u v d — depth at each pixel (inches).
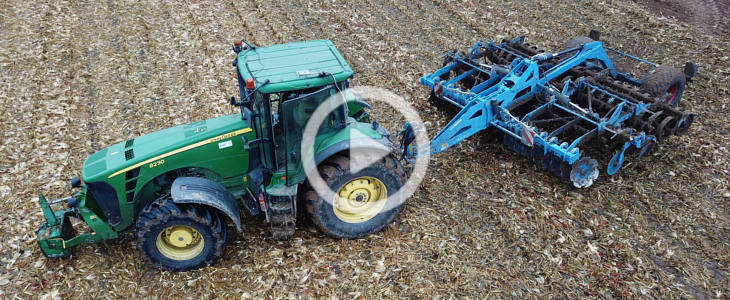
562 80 321.7
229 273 231.6
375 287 225.3
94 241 235.9
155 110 359.6
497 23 496.1
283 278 229.5
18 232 253.4
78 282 227.0
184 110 358.3
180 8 522.6
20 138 326.6
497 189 287.6
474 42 458.3
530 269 235.6
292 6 531.2
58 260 237.1
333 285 226.2
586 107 315.9
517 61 321.7
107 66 414.0
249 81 196.2
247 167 240.2
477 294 222.5
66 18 493.7
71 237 239.6
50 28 473.4
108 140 327.0
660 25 492.7
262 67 217.3
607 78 323.6
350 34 474.3
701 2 557.0
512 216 266.5
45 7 516.1
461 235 255.3
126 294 221.9
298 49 234.8
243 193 249.3
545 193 284.0
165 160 227.3
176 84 391.2
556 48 444.8
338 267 235.0
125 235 250.5
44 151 315.0
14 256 240.4
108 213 232.7
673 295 221.5
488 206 274.1
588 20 506.3
